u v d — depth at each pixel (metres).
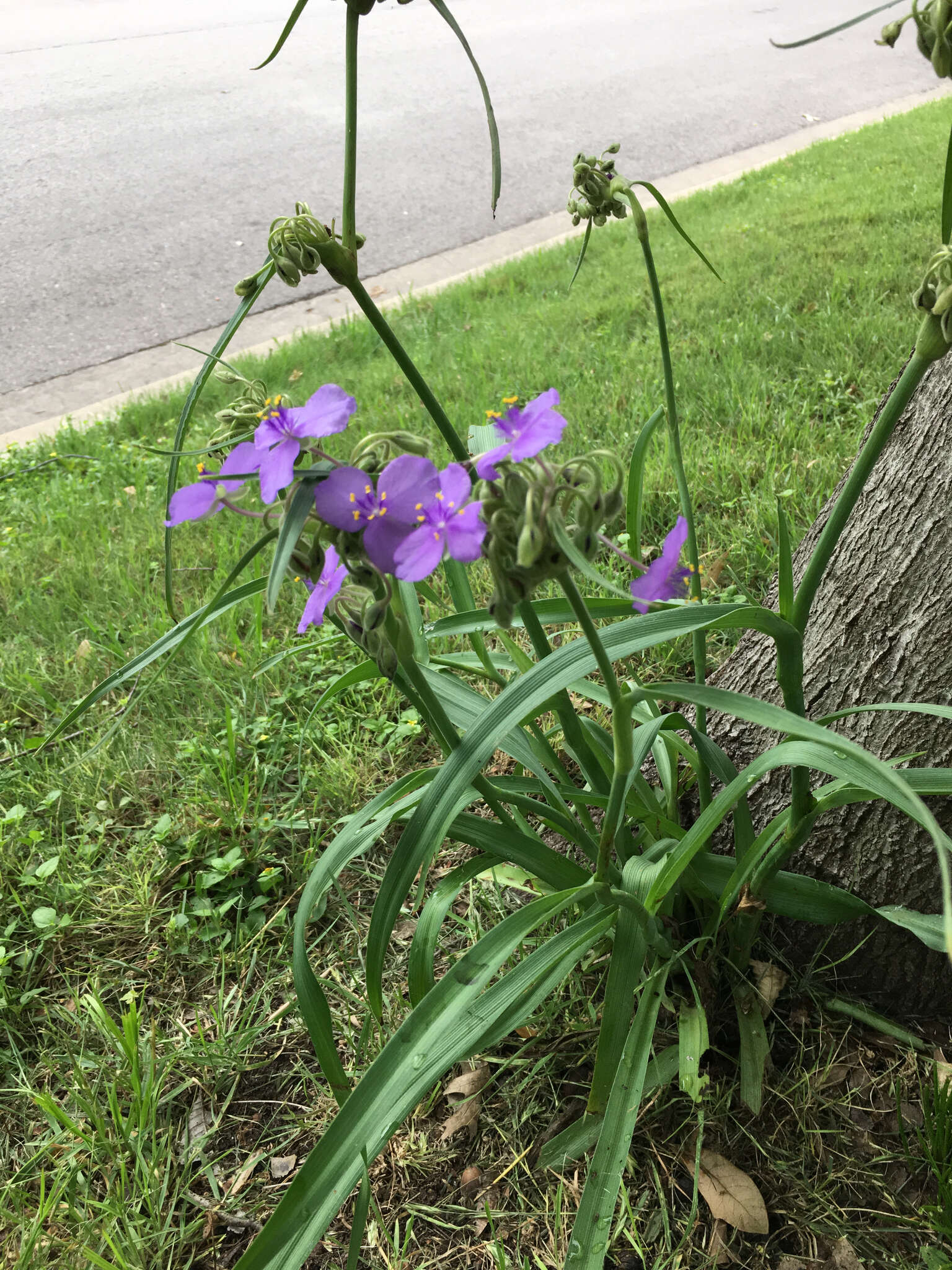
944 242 0.40
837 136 2.89
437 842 0.43
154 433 1.66
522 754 0.55
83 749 0.90
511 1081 0.61
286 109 3.57
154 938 0.74
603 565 0.98
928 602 0.57
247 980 0.70
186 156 3.13
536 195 2.69
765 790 0.66
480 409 1.36
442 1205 0.56
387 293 2.21
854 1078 0.59
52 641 1.09
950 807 0.56
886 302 1.44
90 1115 0.59
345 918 0.74
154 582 1.15
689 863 0.57
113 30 4.90
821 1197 0.53
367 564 0.35
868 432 0.84
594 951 0.64
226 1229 0.56
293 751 0.87
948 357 0.56
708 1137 0.56
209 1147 0.60
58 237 2.60
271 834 0.79
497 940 0.46
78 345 2.11
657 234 2.15
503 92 3.64
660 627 0.42
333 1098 0.62
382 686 0.91
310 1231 0.39
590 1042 0.61
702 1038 0.54
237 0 5.51
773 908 0.56
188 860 0.78
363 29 4.76
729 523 1.01
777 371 1.30
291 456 0.33
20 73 4.15
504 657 0.65
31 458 1.61
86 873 0.79
